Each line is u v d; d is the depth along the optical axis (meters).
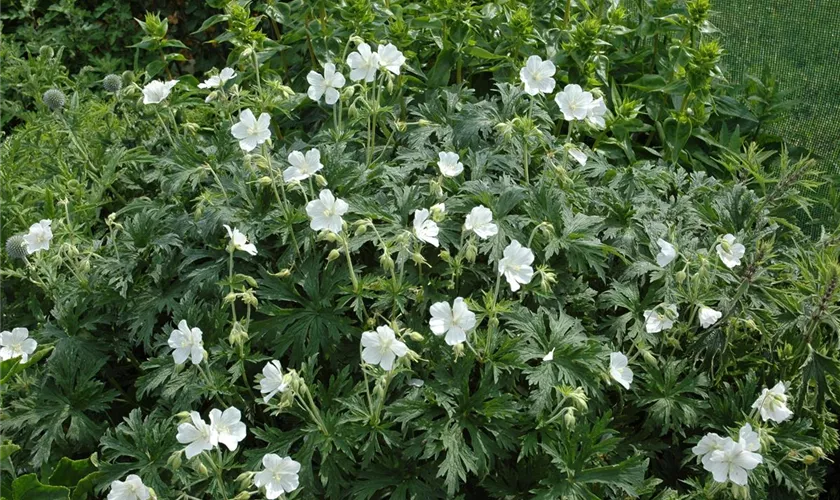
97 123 1.65
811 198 1.60
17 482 1.18
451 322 1.14
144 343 1.27
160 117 1.45
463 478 1.14
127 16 2.16
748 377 1.27
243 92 1.48
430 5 1.65
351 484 1.19
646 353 1.23
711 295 1.30
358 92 1.50
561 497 1.16
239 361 1.23
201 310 1.27
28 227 1.47
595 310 1.30
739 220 1.40
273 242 1.33
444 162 1.27
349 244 1.26
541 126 1.45
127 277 1.31
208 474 1.15
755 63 2.00
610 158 1.59
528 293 1.29
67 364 1.27
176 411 1.21
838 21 2.05
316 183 1.33
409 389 1.21
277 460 1.09
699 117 1.61
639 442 1.25
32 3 2.14
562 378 1.21
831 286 1.22
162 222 1.34
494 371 1.19
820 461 1.31
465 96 1.50
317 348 1.23
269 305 1.25
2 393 1.25
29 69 1.67
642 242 1.34
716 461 1.13
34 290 1.41
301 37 1.66
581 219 1.30
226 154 1.40
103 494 1.23
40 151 1.56
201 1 2.16
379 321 1.27
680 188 1.47
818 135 1.81
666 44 1.72
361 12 1.55
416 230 1.19
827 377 1.31
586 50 1.59
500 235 1.27
